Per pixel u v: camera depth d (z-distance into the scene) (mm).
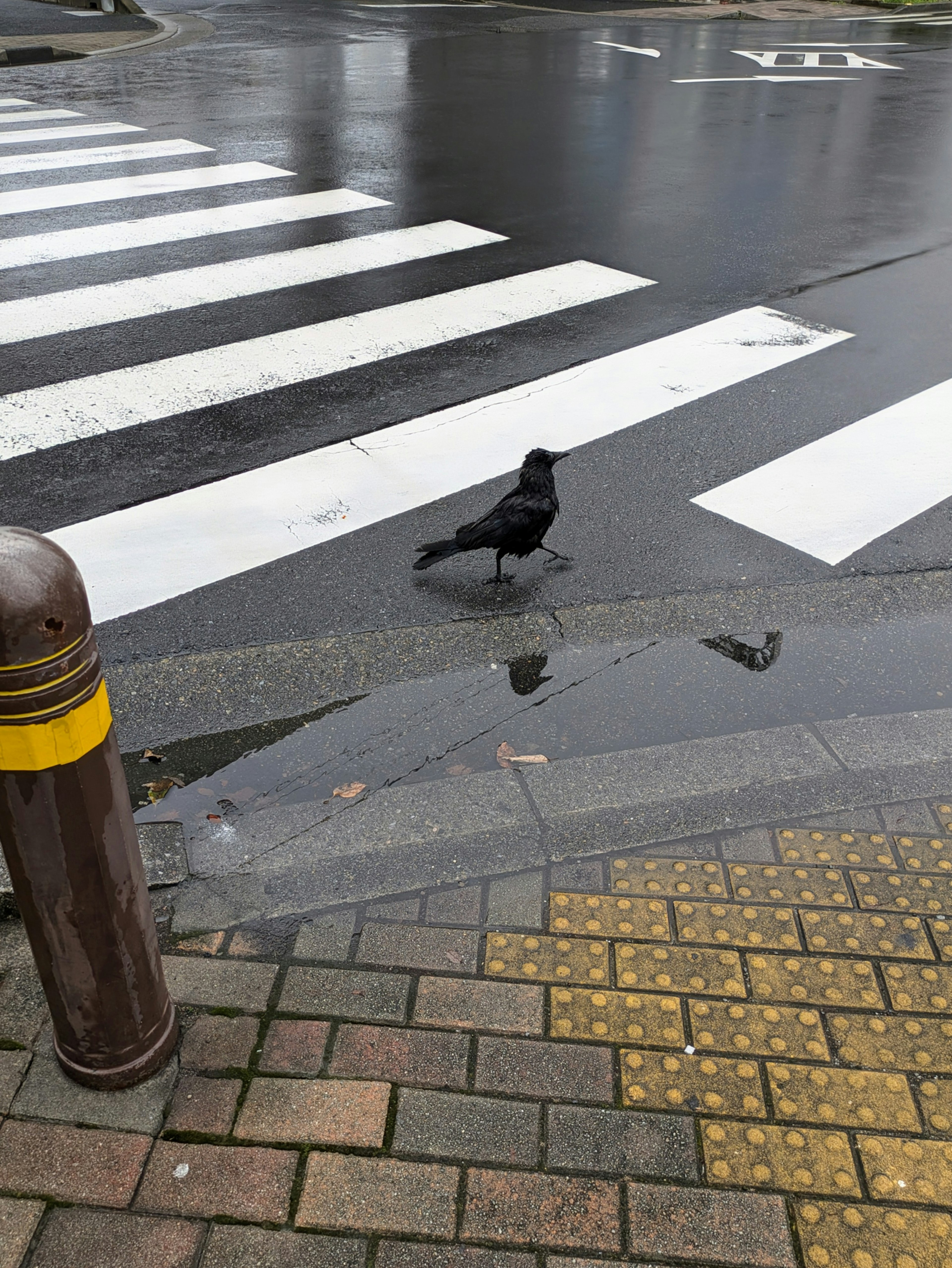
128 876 2357
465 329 7496
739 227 9805
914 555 5008
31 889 2254
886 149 12852
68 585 2033
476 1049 2742
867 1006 2865
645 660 4340
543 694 4137
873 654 4367
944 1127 2576
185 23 23406
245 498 5430
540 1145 2523
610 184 11172
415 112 14602
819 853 3367
